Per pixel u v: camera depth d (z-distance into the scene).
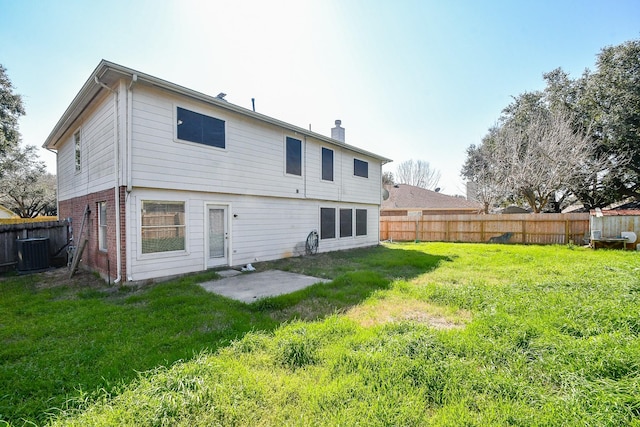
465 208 23.55
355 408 2.25
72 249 9.28
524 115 20.27
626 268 7.30
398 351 3.06
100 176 7.63
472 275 7.33
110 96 6.96
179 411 2.17
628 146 16.62
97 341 3.58
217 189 8.13
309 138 11.38
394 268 8.41
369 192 15.19
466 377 2.59
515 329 3.57
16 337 3.78
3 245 8.55
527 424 2.02
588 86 17.75
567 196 19.30
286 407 2.30
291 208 10.71
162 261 7.04
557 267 8.02
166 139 7.08
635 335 3.32
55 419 2.17
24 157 23.50
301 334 3.52
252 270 8.31
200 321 4.22
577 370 2.65
